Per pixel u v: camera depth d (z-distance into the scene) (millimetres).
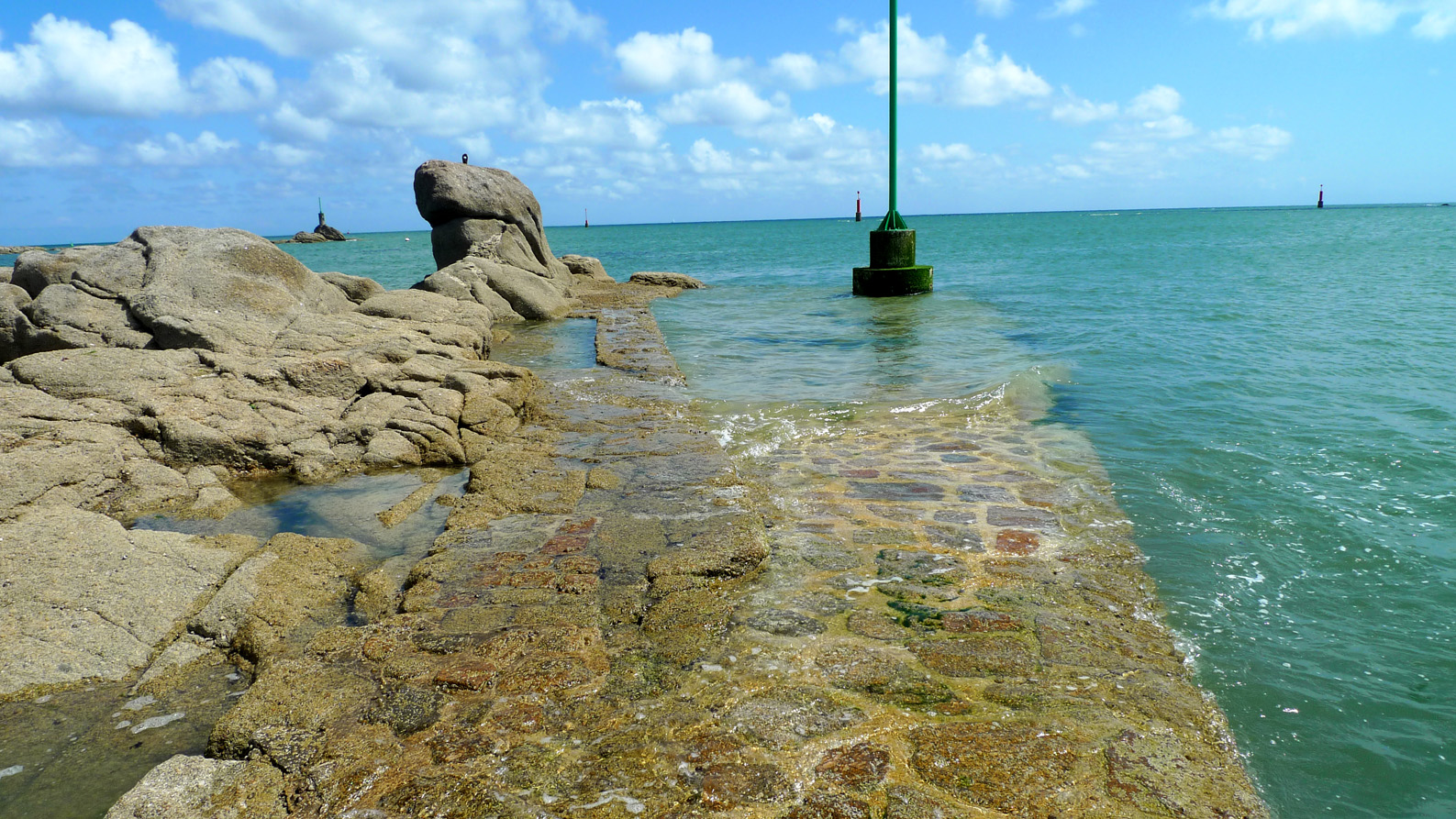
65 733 3260
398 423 7168
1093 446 6926
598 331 13930
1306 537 4961
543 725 3059
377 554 4961
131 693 3555
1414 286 18672
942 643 3664
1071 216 188750
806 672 3412
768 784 2699
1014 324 14719
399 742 2979
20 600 4023
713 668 3457
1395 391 8375
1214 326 13398
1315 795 2820
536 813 2578
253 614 4059
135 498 5770
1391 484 5777
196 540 4844
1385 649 3736
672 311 17688
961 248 47969
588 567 4500
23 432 6137
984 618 3906
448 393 7906
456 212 19031
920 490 5871
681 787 2693
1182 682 3434
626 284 23391
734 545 4641
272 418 7012
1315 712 3268
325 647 3697
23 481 5449
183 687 3609
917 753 2859
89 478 5777
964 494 5770
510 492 5801
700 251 53375
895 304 18500
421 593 4199
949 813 2549
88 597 4133
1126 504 5535
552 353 12133
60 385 6980
